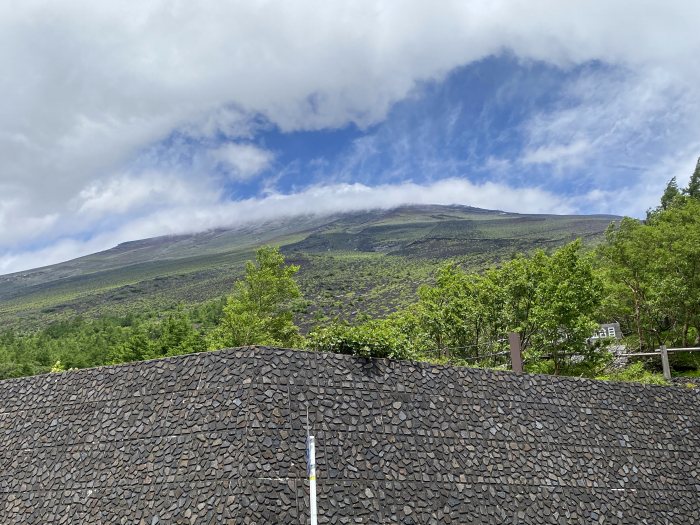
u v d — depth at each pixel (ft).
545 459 69.21
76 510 60.75
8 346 327.06
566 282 116.16
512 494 65.26
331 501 57.36
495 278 129.39
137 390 67.46
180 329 183.93
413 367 70.49
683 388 81.56
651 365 134.10
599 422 74.64
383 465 61.82
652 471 72.84
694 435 77.77
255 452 57.21
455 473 64.34
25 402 72.28
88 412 68.18
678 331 149.79
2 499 64.34
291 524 54.44
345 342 69.56
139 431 63.77
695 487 73.51
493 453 67.56
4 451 68.28
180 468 58.85
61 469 64.49
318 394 63.67
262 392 61.21
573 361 120.26
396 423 65.36
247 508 53.78
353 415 63.87
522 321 121.19
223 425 59.77
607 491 69.31
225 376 63.36
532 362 116.06
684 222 164.25
